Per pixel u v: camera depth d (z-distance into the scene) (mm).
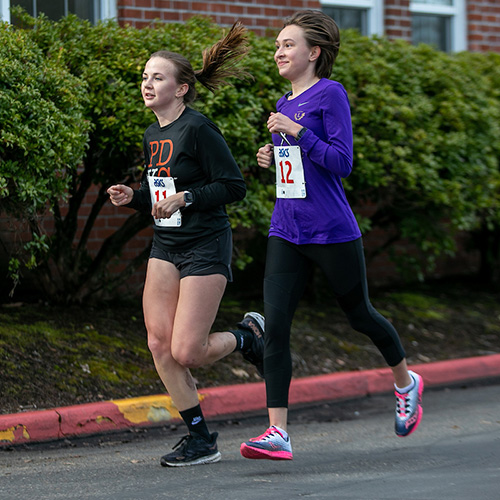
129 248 26516
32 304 22984
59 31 21328
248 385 19859
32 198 18203
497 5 36281
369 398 21484
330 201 13961
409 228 27078
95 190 25797
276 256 14273
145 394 19094
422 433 17312
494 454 15164
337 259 14008
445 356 25000
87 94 19844
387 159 24844
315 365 22531
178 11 27531
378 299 28906
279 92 22953
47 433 16562
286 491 12461
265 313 14117
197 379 20078
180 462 14258
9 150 18156
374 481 13156
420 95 26641
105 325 21953
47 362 19141
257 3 29203
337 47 14391
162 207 13297
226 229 14078
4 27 19203
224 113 21750
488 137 28078
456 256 34656
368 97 25359
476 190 27297
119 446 16328
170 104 13906
